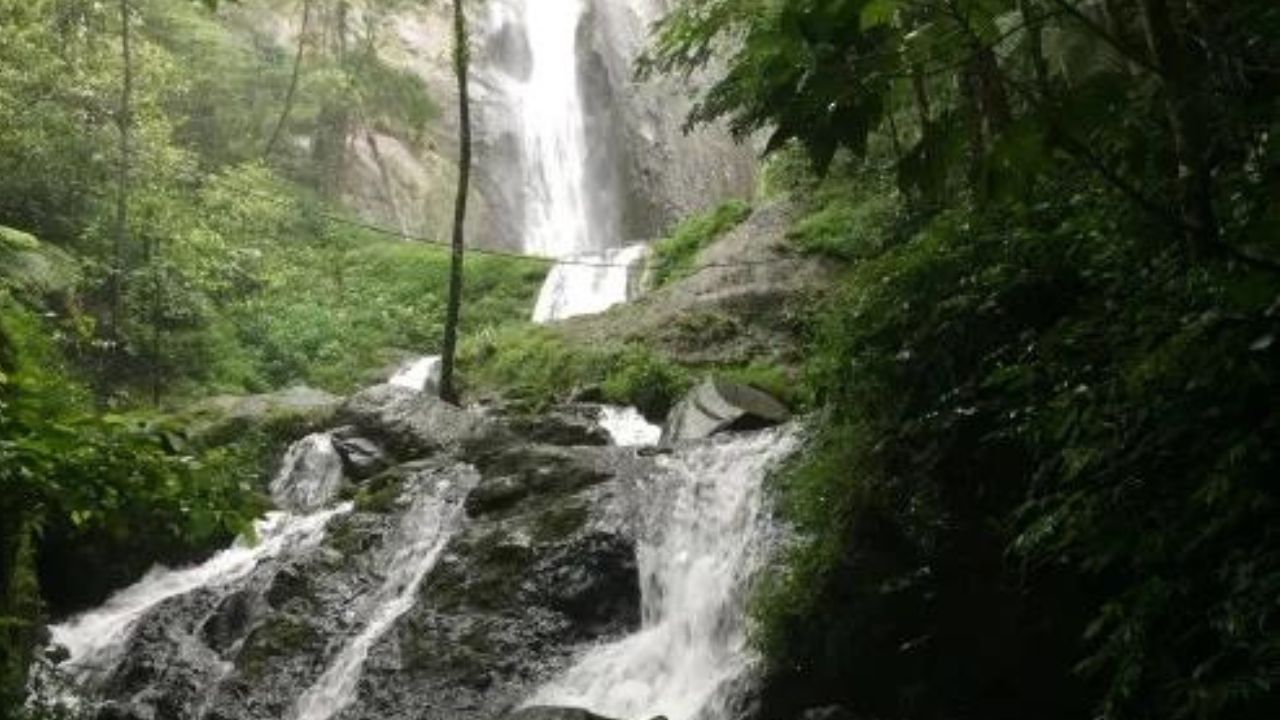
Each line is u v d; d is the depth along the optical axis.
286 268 22.09
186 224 18.97
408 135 27.66
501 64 30.44
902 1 2.22
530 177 28.84
